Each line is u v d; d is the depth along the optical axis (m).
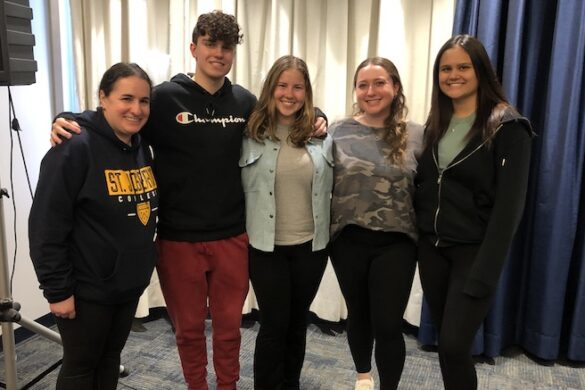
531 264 2.48
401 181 1.78
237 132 1.83
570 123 2.28
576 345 2.45
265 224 1.80
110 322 1.58
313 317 2.96
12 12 1.81
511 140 1.55
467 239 1.64
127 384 2.24
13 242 2.61
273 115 1.82
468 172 1.62
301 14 2.70
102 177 1.49
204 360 1.96
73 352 1.54
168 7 2.85
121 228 1.52
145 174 1.63
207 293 1.94
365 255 1.83
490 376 2.38
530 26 2.34
